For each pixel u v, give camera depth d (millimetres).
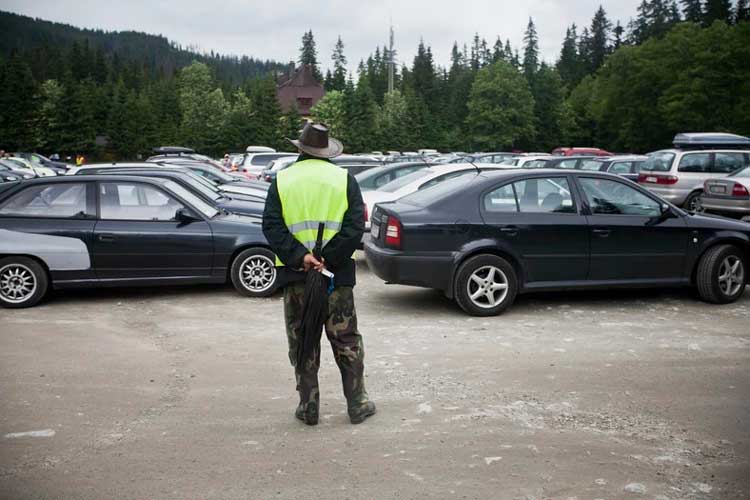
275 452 3654
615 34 130875
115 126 80688
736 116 60812
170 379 4930
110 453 3650
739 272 7543
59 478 3357
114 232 7637
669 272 7359
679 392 4590
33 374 5031
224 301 7773
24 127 74938
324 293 3811
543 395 4539
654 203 7422
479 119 91000
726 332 6238
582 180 7270
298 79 123312
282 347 5801
